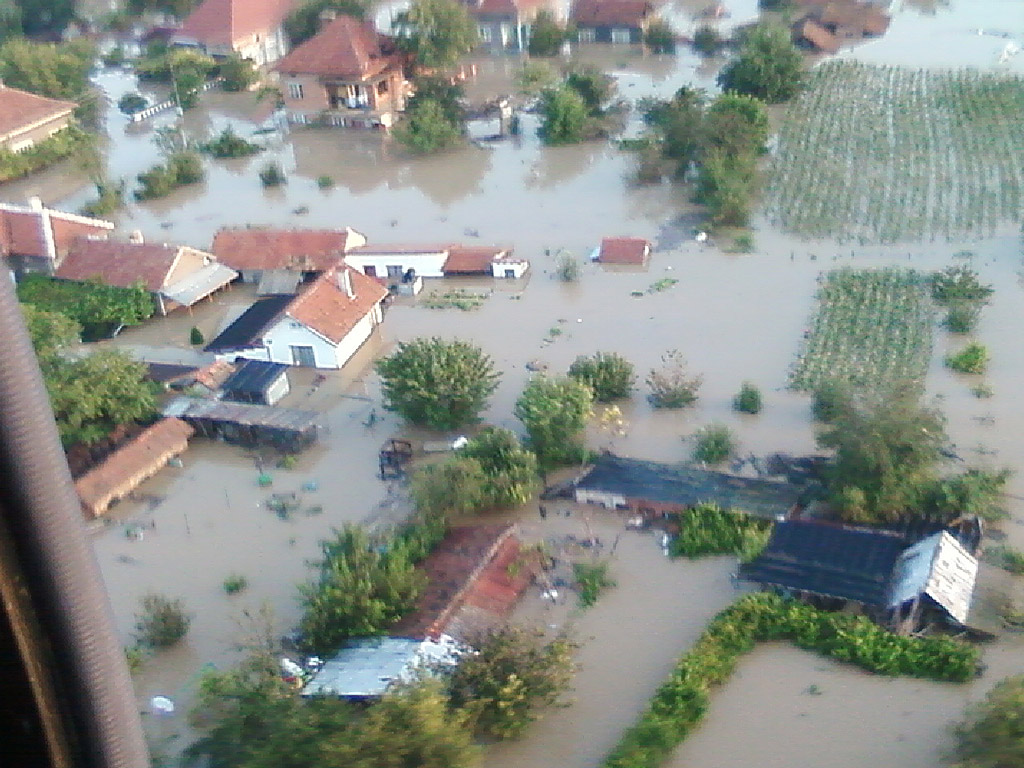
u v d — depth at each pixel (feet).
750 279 168.04
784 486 115.85
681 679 92.79
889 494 109.81
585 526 115.85
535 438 125.39
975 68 249.14
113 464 127.13
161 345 161.79
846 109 233.14
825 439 115.44
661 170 209.36
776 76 236.22
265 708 82.99
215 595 110.01
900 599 97.50
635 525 115.03
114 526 122.21
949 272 159.12
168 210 214.28
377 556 103.55
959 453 122.42
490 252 176.45
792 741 88.12
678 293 165.48
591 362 139.03
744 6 318.86
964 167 201.57
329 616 99.09
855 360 142.31
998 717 80.28
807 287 164.04
